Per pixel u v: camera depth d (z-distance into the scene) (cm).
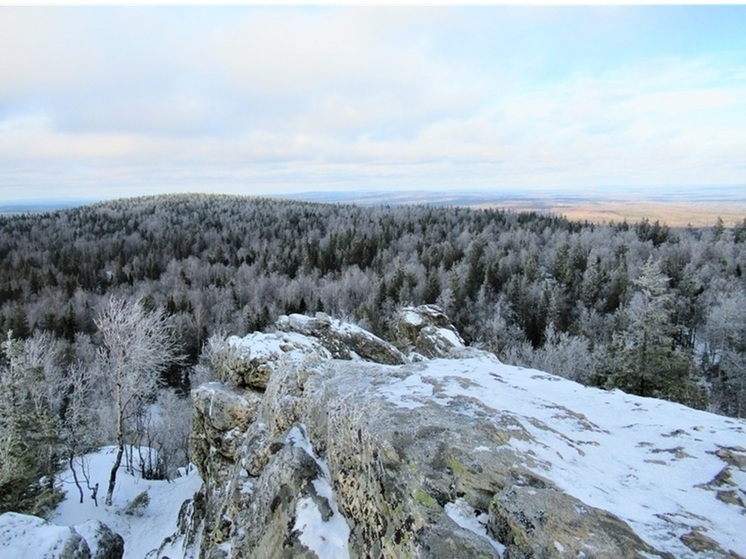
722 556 418
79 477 2344
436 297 6500
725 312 4350
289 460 887
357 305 6844
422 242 10188
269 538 807
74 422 2183
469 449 602
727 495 544
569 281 6488
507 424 684
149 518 1969
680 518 487
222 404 1512
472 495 540
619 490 548
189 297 6938
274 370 1446
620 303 5203
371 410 753
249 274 8375
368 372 1027
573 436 706
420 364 1101
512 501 489
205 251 10531
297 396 1138
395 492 595
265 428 1204
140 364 2086
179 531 1535
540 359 3756
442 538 490
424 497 550
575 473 578
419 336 2583
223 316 6138
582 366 3591
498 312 5503
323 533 724
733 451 658
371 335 1939
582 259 7356
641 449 686
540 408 811
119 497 2133
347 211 16500
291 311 6462
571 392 944
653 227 9662
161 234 12138
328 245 10275
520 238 9688
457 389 858
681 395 1908
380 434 671
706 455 651
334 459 812
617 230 10125
